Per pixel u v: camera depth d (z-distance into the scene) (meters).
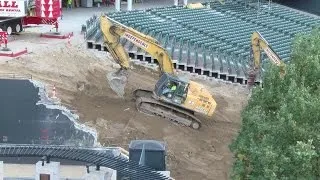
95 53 63.66
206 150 50.94
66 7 91.69
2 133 39.81
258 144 36.66
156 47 54.81
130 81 59.88
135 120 52.59
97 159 25.03
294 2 106.06
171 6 91.62
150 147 28.34
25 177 26.86
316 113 35.28
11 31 65.88
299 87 38.78
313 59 40.38
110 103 54.62
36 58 58.09
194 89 53.19
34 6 66.50
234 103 59.78
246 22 89.31
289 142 35.00
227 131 54.16
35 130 40.44
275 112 39.50
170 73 55.44
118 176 24.30
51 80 55.28
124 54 55.12
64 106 48.34
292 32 88.50
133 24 76.56
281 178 32.66
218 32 79.94
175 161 48.41
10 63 55.78
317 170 34.03
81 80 57.19
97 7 94.12
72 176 27.02
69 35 67.50
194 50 70.56
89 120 50.69
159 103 53.66
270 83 41.78
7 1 64.19
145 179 24.38
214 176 47.47
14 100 41.06
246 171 36.69
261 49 59.47
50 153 25.08
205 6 93.62
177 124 53.53
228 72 64.81
